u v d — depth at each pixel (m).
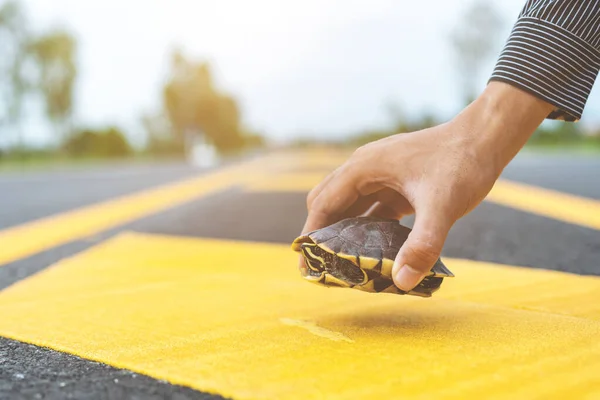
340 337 0.58
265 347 0.56
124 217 1.89
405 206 0.65
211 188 3.32
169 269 0.94
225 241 1.29
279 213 1.93
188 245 1.24
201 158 13.29
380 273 0.55
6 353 0.55
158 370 0.51
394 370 0.50
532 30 0.56
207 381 0.48
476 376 0.49
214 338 0.58
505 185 2.96
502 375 0.49
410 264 0.54
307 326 0.62
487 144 0.56
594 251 1.08
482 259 1.02
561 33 0.55
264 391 0.47
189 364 0.52
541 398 0.45
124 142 13.94
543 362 0.51
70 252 1.18
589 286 0.79
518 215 1.73
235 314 0.67
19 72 10.41
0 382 0.49
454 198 0.55
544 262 0.97
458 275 0.86
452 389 0.46
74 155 12.54
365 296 0.74
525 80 0.55
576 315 0.65
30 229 1.61
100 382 0.49
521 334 0.58
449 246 1.18
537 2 0.57
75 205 2.40
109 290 0.80
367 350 0.54
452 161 0.55
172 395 0.47
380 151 0.59
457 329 0.60
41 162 10.46
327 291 0.77
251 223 1.66
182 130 18.19
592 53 0.56
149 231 1.51
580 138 12.13
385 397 0.45
